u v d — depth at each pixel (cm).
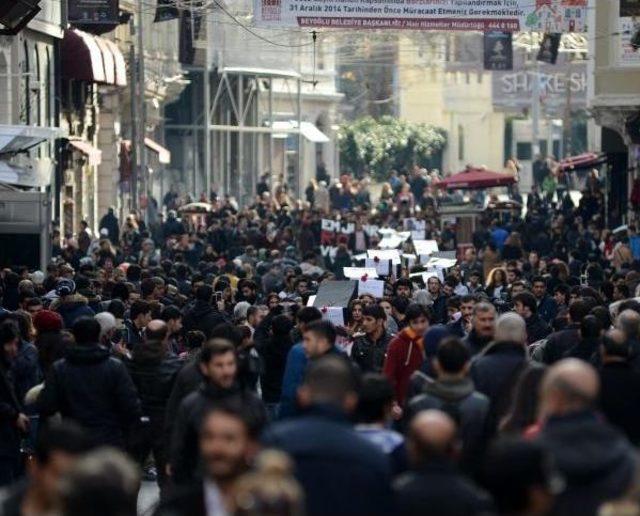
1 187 6294
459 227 9688
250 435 1736
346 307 4353
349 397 1820
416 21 7494
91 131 10462
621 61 9450
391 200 13988
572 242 9650
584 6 7619
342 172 19012
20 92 8212
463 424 2344
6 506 1689
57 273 5294
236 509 1567
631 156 10144
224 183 15050
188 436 2414
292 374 2870
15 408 2955
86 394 2797
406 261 6550
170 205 12700
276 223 10462
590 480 1777
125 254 8025
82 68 9294
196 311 3975
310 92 17312
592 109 9694
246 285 4816
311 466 1734
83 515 1409
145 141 11594
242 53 14962
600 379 2452
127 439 2881
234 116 15138
